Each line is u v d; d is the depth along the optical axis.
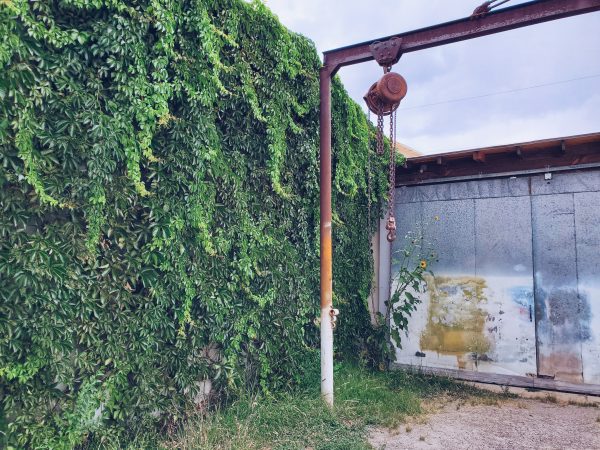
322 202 4.54
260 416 3.79
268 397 4.17
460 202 6.31
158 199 3.33
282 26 4.55
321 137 4.60
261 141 4.39
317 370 4.71
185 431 3.45
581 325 5.40
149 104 3.19
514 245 5.89
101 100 3.02
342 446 3.47
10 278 2.55
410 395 5.03
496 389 5.70
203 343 3.76
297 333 4.68
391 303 6.25
